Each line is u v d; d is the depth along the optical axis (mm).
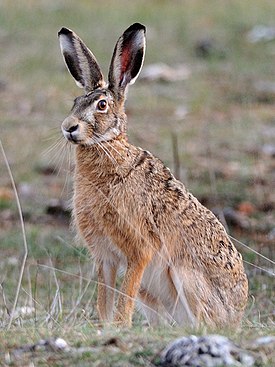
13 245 14766
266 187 17391
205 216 10430
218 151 19391
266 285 12125
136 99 22438
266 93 22828
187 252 10180
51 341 8219
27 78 23766
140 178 10047
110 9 28922
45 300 11938
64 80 23547
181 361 7594
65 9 28781
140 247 9930
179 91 23078
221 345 7730
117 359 7773
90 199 9977
